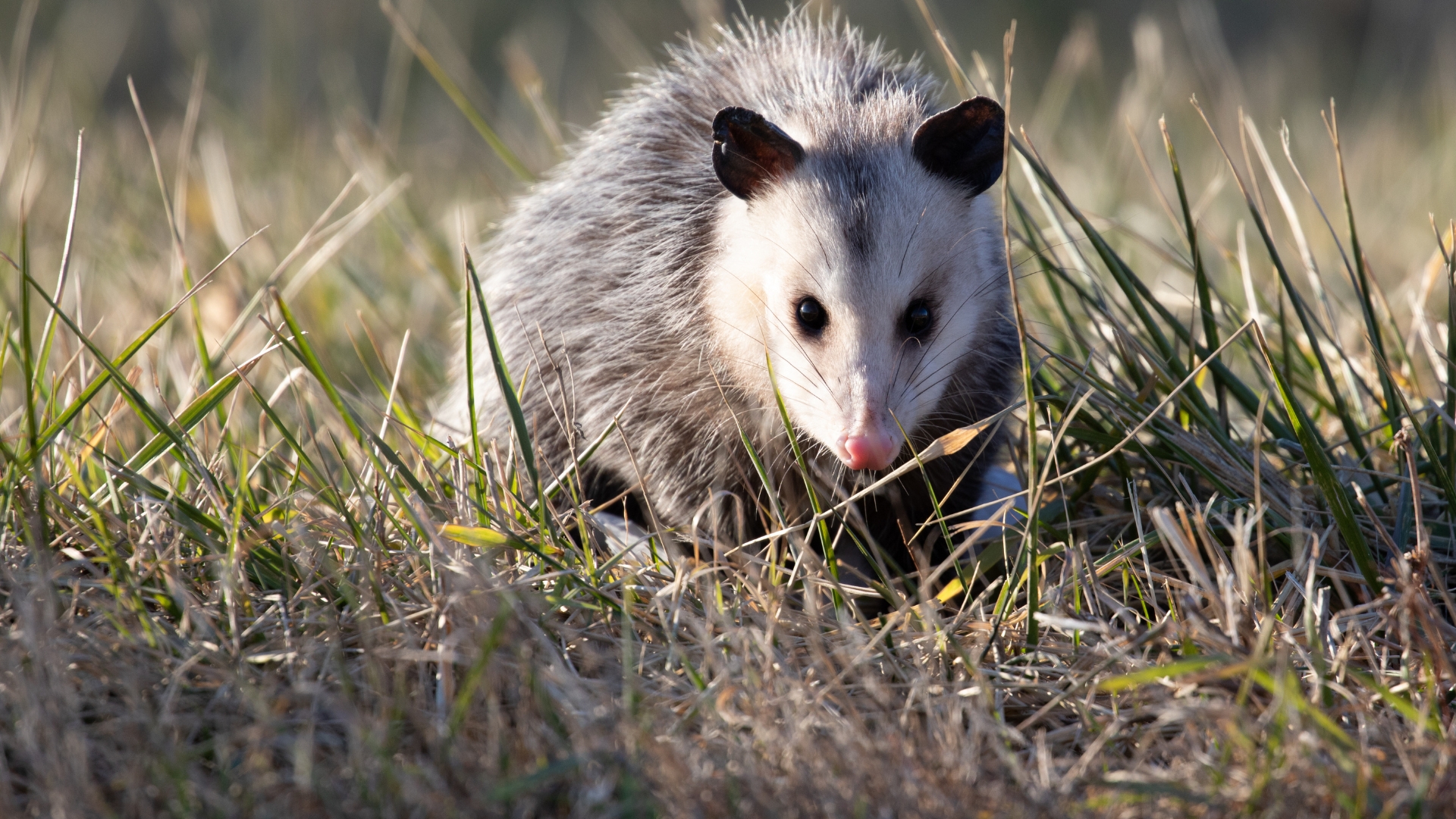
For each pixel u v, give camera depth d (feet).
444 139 17.37
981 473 10.63
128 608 10.23
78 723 10.11
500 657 10.18
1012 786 10.09
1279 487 10.43
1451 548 10.39
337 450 10.45
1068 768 10.14
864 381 10.41
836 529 10.66
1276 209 12.85
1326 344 10.77
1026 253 10.80
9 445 10.41
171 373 10.71
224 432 10.48
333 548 10.36
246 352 10.99
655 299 10.59
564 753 10.09
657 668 10.24
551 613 10.25
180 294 10.78
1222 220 12.66
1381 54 21.93
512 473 10.48
